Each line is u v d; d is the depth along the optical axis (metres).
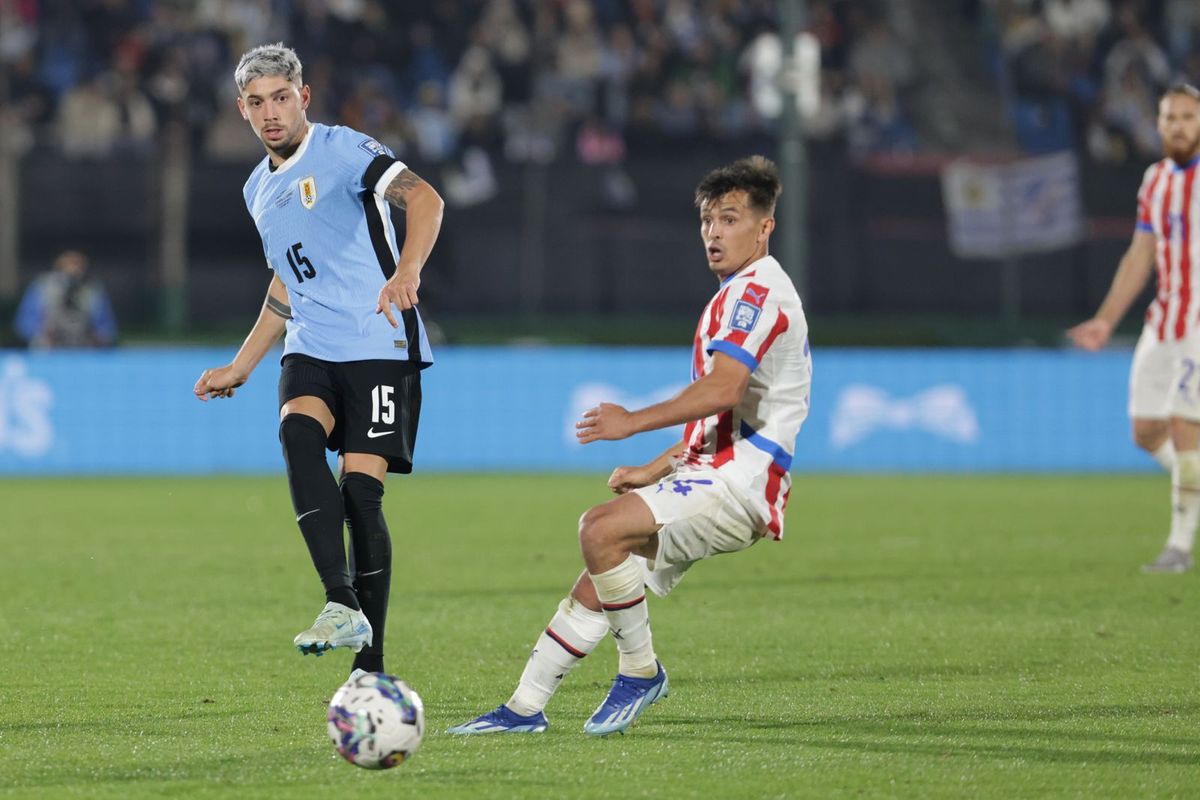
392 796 14.45
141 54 70.81
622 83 74.75
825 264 62.22
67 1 72.56
